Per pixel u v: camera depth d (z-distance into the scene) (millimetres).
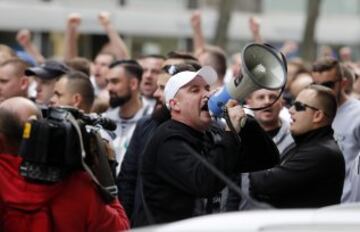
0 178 9867
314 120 13000
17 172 9898
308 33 44625
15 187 9844
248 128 10953
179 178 10609
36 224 9828
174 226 6777
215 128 11297
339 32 49750
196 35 23234
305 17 45531
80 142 9672
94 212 9984
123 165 13852
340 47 50375
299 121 13055
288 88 20453
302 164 12469
